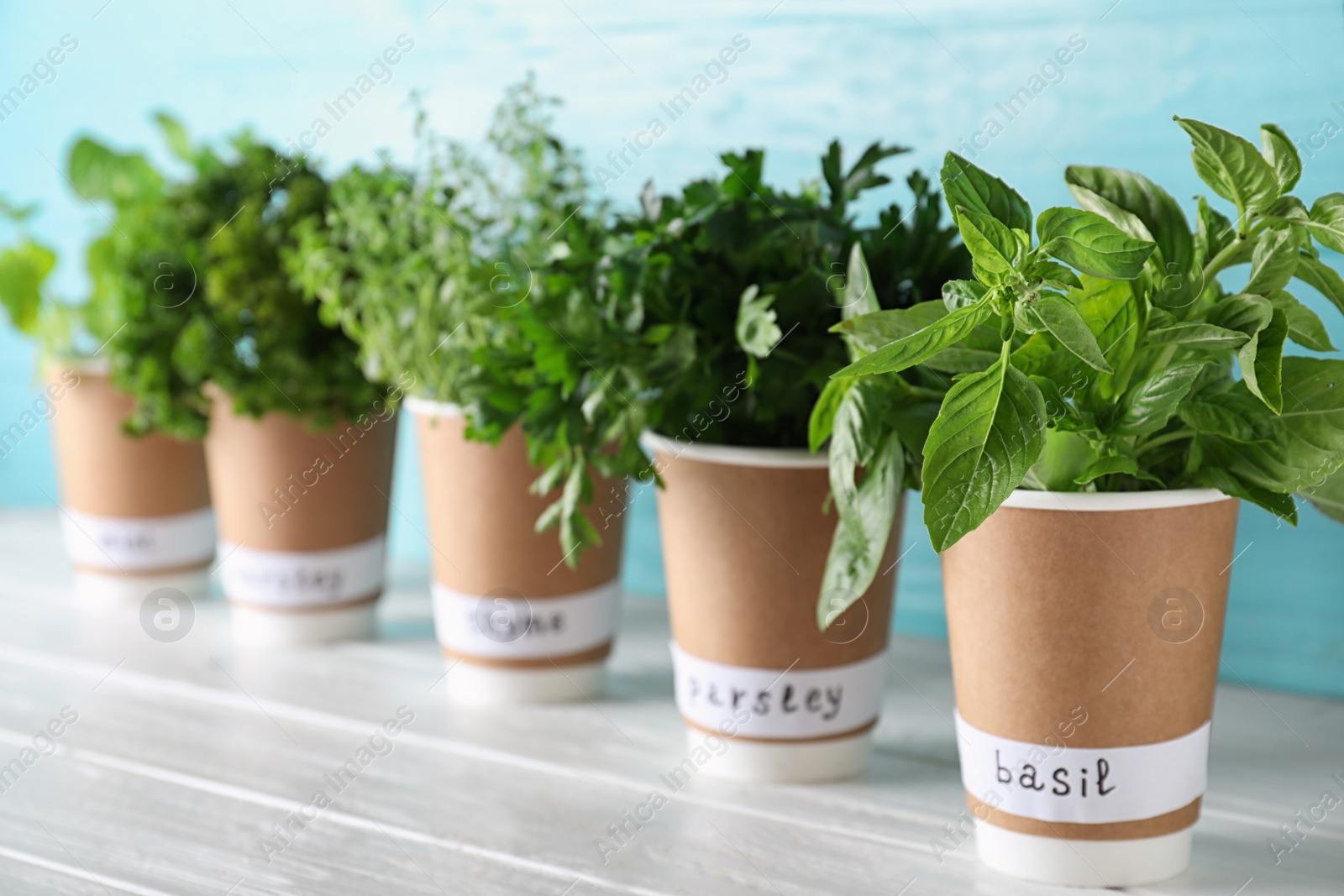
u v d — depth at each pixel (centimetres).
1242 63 90
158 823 73
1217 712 90
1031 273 54
